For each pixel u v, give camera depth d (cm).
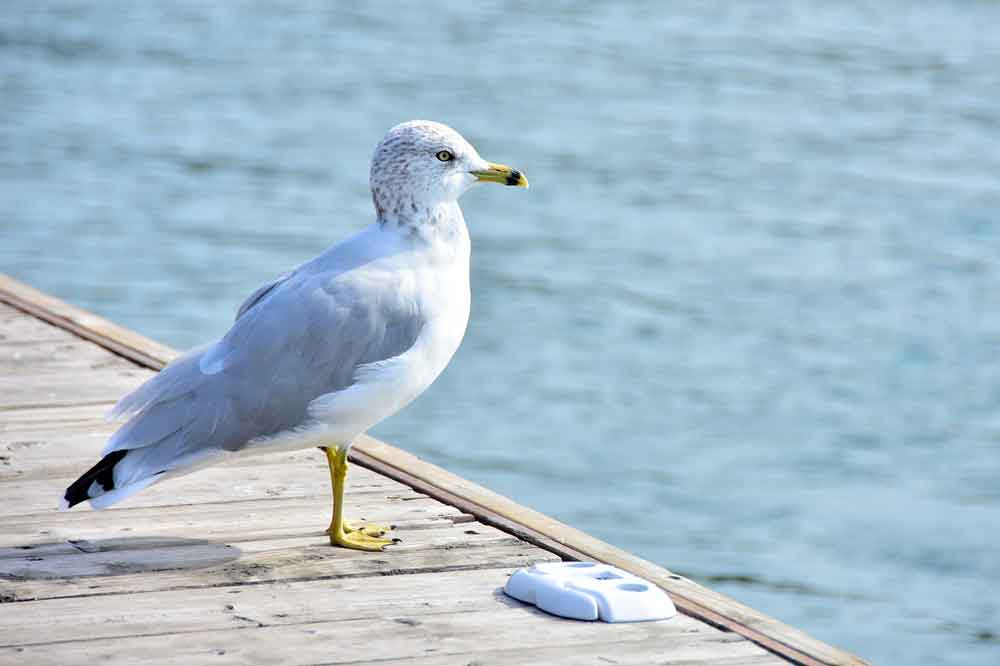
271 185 2148
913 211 2112
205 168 2241
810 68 3094
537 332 1628
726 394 1460
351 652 491
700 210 2112
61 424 748
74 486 542
